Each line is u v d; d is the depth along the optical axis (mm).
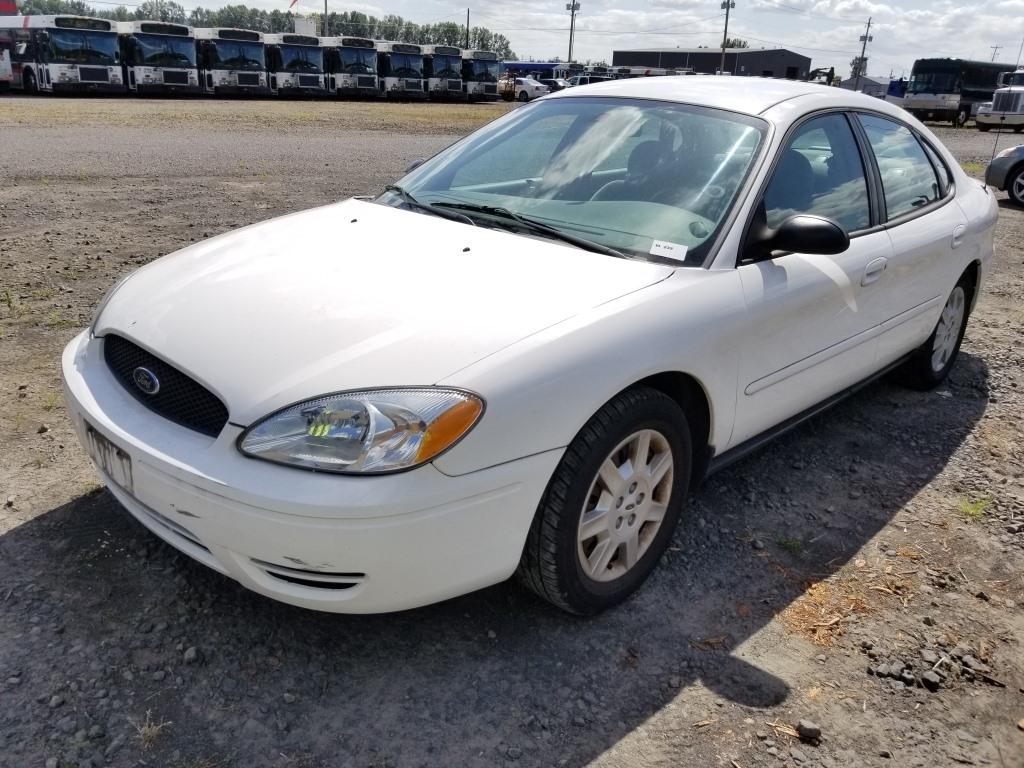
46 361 4586
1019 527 3430
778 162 3242
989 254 4820
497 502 2297
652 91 3703
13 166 11695
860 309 3588
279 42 34531
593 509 2619
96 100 28344
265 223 3504
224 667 2471
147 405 2527
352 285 2660
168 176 11344
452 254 2877
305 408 2197
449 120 25375
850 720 2406
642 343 2561
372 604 2287
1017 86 29359
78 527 3074
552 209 3256
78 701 2312
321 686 2428
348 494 2115
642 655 2623
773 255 3133
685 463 2900
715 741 2311
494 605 2814
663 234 3014
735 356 2924
